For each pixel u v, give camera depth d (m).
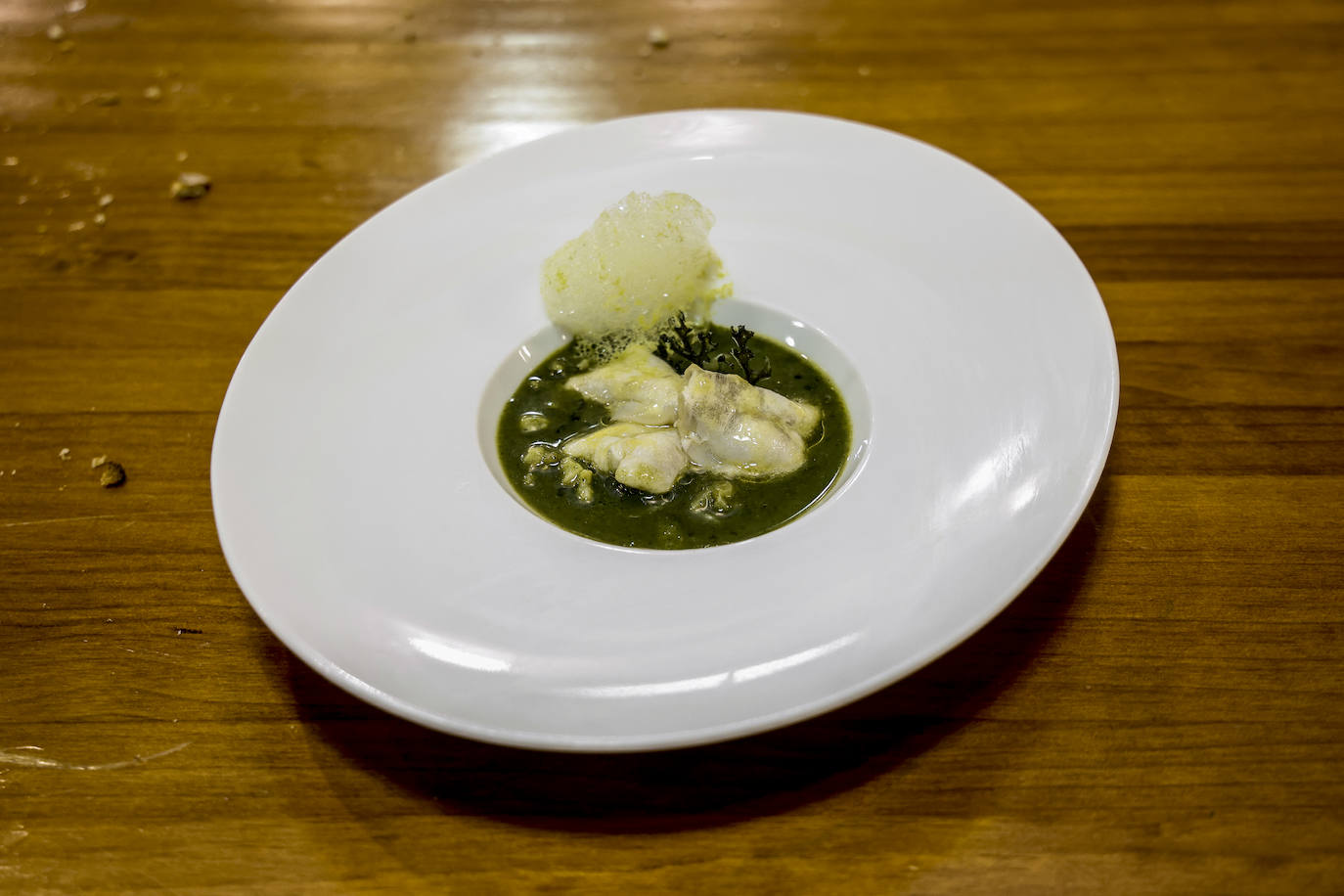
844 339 0.45
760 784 0.36
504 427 0.45
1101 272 0.49
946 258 0.46
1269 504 0.41
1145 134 0.56
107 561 0.42
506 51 0.62
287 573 0.37
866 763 0.36
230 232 0.53
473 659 0.36
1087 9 0.64
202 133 0.58
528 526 0.39
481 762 0.37
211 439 0.45
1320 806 0.35
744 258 0.47
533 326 0.46
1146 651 0.38
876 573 0.37
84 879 0.35
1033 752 0.36
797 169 0.49
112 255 0.52
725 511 0.42
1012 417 0.40
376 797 0.36
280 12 0.66
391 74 0.61
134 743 0.37
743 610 0.37
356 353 0.44
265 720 0.38
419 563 0.38
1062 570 0.40
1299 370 0.45
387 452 0.41
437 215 0.48
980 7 0.65
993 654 0.38
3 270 0.52
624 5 0.65
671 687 0.35
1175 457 0.43
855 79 0.60
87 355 0.48
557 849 0.35
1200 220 0.51
